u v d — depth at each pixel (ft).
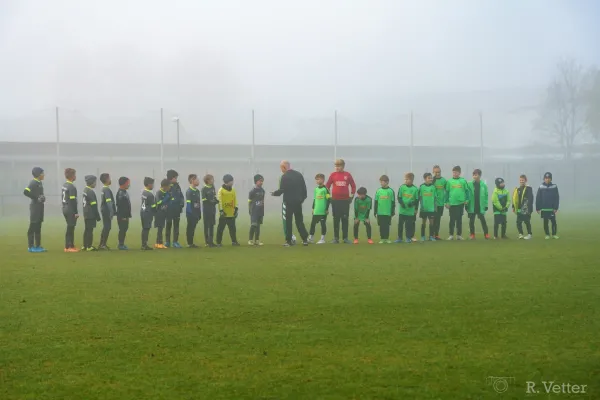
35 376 16.57
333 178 58.90
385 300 26.99
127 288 31.09
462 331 21.07
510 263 40.09
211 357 18.24
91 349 19.22
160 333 21.24
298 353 18.57
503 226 61.77
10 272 37.96
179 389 15.47
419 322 22.56
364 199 58.59
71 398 14.89
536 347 18.89
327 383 15.80
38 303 27.04
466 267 38.24
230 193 56.85
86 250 53.06
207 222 56.18
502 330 21.13
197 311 24.97
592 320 22.56
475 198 61.72
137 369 17.13
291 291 29.66
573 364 17.07
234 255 47.42
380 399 14.64
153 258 45.75
